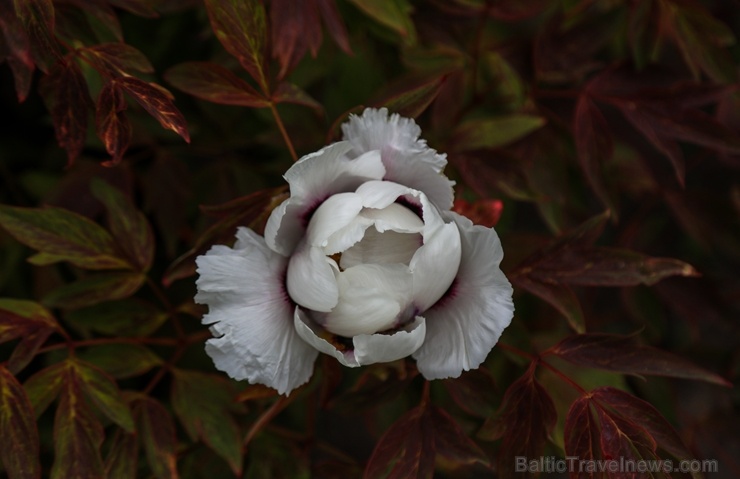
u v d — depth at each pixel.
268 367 0.81
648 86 0.95
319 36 0.89
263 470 0.95
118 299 0.92
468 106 0.98
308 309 0.81
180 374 0.92
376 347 0.79
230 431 0.91
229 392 0.92
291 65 0.88
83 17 0.89
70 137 0.86
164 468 0.89
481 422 0.95
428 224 0.79
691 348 1.04
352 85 0.99
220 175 1.00
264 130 1.00
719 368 1.04
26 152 1.01
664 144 0.94
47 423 0.98
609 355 0.86
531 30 1.04
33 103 1.00
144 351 0.92
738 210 1.02
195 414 0.91
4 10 0.84
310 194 0.81
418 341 0.79
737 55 1.04
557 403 0.94
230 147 1.00
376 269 0.79
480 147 0.94
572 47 0.98
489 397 0.87
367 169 0.82
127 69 0.85
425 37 0.98
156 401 0.90
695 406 1.07
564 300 0.88
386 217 0.80
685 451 0.84
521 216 1.10
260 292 0.81
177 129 0.82
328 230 0.79
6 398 0.85
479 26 0.97
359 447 1.09
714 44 0.96
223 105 1.00
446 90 0.98
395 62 1.00
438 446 0.86
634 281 0.87
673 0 0.95
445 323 0.82
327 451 0.97
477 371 0.87
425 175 0.83
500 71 0.98
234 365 0.81
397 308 0.79
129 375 0.91
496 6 0.97
